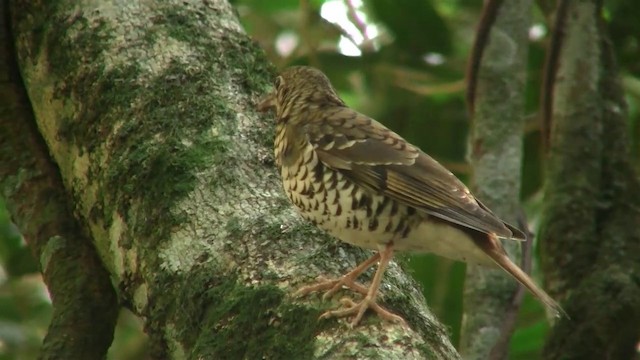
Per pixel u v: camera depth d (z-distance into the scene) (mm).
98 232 9711
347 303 7613
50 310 16578
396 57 15688
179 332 8148
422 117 16031
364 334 7250
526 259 11742
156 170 9039
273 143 9391
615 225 11820
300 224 8602
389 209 8633
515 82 12250
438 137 16062
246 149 9219
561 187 12086
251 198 8727
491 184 11953
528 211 15867
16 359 15820
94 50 10070
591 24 12508
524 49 12352
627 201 11961
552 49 12586
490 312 11508
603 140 12234
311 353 7223
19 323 16344
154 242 8680
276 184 8992
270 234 8336
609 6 15062
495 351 11312
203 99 9586
